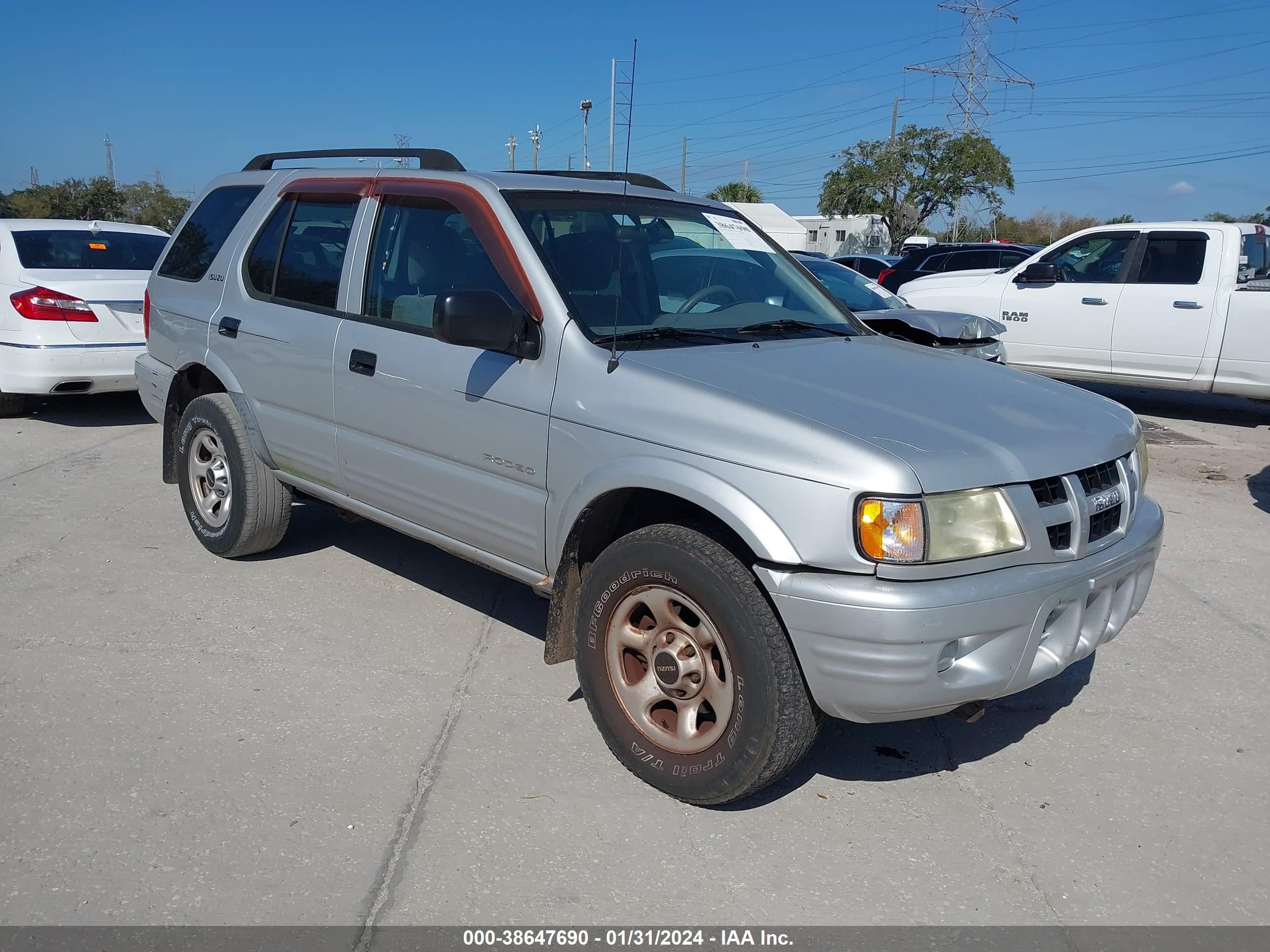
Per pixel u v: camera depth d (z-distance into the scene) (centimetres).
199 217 540
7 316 807
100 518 595
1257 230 1022
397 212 414
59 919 259
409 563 530
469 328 332
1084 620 312
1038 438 307
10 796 312
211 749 343
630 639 326
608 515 341
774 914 271
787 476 282
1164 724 386
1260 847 309
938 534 274
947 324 706
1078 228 7406
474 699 386
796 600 279
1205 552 596
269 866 282
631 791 327
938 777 345
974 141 4572
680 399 311
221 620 451
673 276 399
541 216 375
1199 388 989
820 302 441
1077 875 293
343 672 405
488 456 365
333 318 431
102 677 393
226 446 492
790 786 336
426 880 279
